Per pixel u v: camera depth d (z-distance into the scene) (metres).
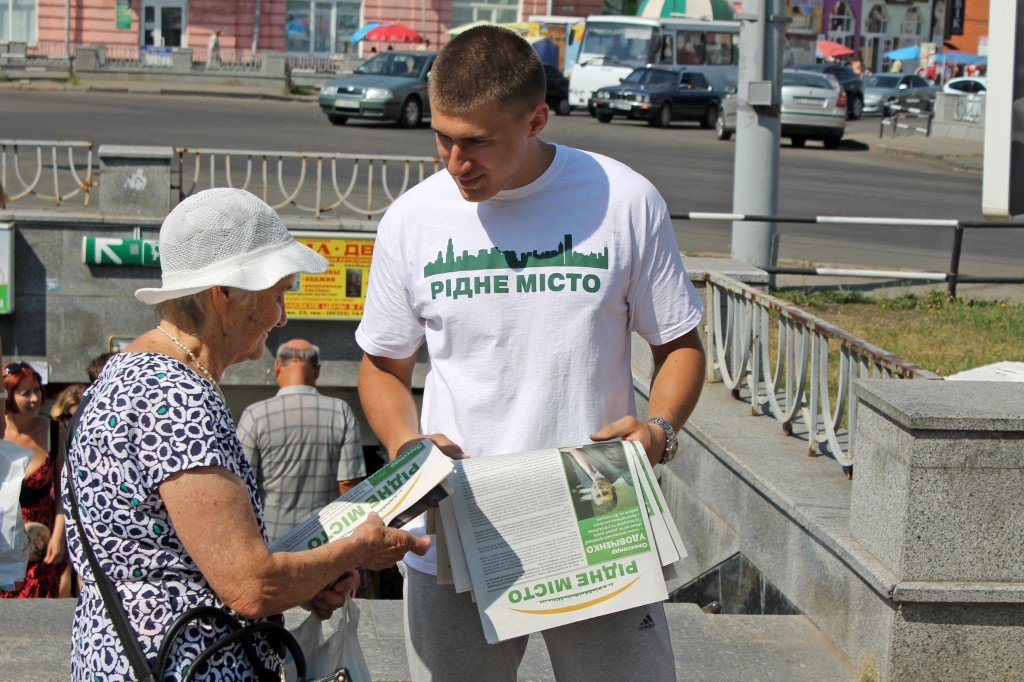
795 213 16.28
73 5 39.03
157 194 12.03
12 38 39.44
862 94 37.59
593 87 31.95
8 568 3.65
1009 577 3.71
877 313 9.37
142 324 12.26
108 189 12.00
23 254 11.96
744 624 4.40
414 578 2.54
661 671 2.47
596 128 28.50
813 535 4.38
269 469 5.83
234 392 13.11
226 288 2.09
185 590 2.03
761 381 6.28
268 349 12.48
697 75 30.47
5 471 3.65
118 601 2.01
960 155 25.89
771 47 9.99
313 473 5.87
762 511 4.94
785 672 3.99
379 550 2.17
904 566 3.70
